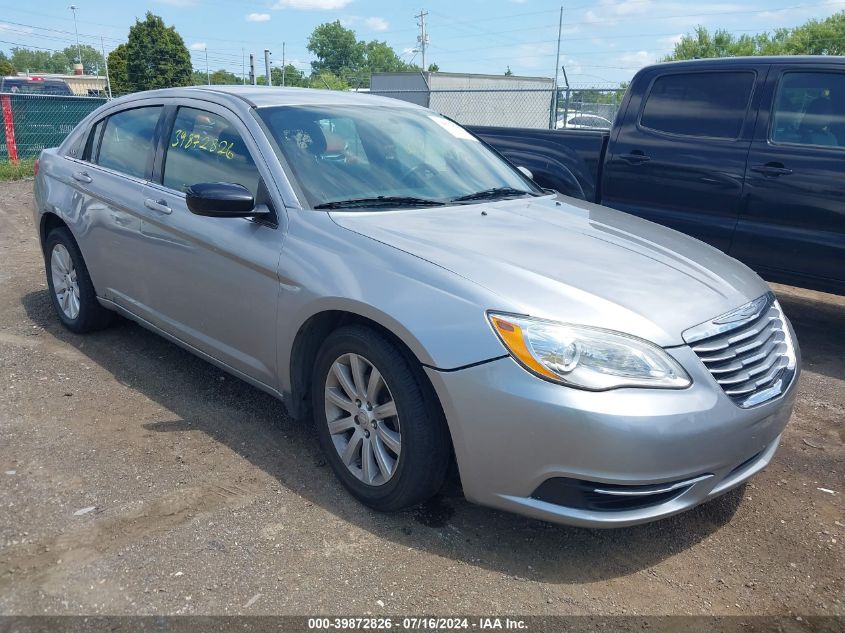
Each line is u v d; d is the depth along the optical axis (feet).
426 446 9.20
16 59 471.21
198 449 11.60
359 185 11.80
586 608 8.47
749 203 18.04
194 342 12.87
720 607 8.62
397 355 9.32
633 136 20.03
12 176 46.26
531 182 14.67
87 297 15.87
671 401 8.45
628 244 11.00
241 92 13.23
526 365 8.43
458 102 74.18
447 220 11.12
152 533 9.38
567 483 8.48
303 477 10.91
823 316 20.74
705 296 9.61
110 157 15.11
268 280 10.88
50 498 10.06
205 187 10.68
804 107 17.42
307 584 8.59
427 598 8.48
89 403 13.11
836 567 9.43
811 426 13.52
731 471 9.27
